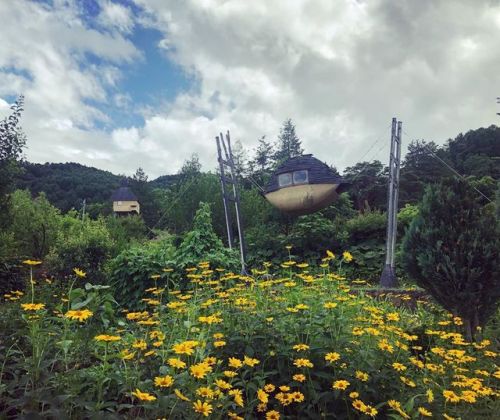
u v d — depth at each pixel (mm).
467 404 2320
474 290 3957
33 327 1907
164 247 7625
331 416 2123
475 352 3244
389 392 2229
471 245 3994
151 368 2041
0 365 1898
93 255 7984
